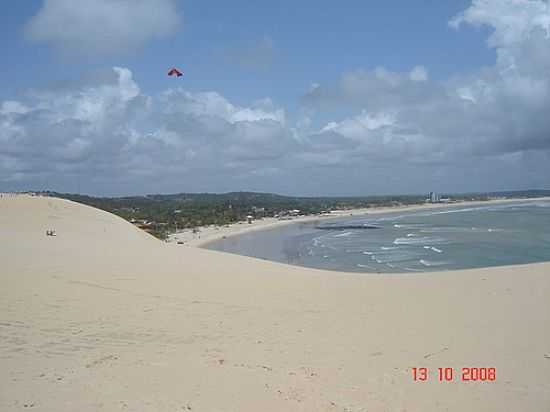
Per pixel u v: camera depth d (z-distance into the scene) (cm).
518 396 631
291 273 1852
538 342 845
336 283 1570
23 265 1562
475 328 948
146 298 1219
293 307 1176
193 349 829
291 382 678
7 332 875
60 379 671
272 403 607
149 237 4388
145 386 654
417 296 1297
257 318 1056
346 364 754
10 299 1105
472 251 5044
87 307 1088
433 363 757
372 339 890
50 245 2345
